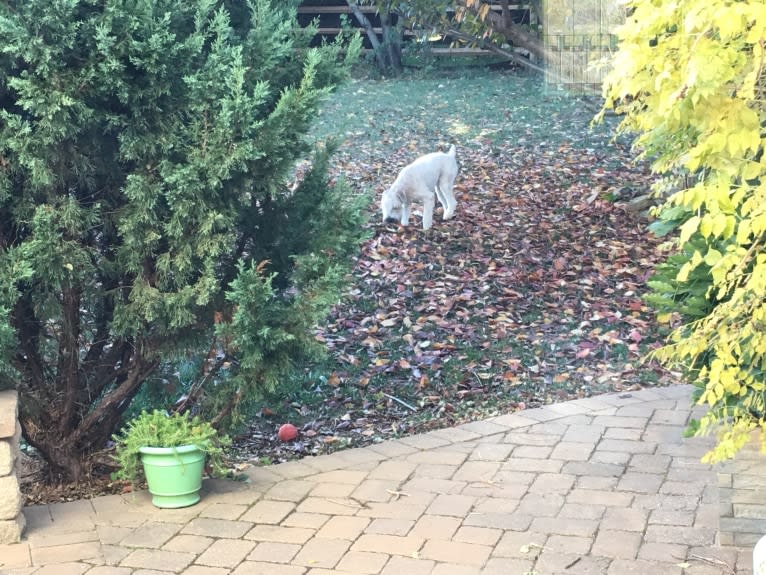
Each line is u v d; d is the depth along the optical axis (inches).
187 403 195.5
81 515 170.9
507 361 256.2
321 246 191.3
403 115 503.5
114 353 193.3
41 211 165.6
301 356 190.9
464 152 444.8
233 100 169.6
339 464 192.7
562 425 210.7
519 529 160.4
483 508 169.3
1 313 159.5
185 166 170.9
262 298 175.8
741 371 122.6
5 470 158.6
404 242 343.0
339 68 195.2
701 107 97.3
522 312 290.4
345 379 250.2
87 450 195.8
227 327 176.6
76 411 192.5
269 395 205.2
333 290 183.3
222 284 192.2
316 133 462.6
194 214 173.2
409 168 347.3
